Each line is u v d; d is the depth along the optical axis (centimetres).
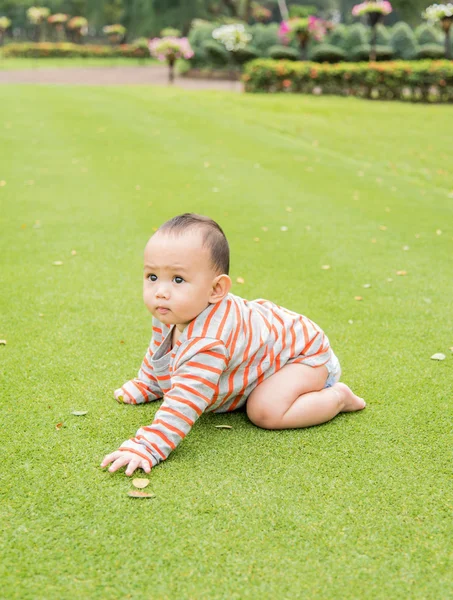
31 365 324
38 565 193
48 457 247
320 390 276
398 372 328
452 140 1257
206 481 234
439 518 218
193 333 243
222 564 196
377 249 556
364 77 1892
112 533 207
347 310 414
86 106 1378
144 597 183
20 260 498
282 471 241
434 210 715
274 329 264
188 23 4306
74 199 699
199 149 1005
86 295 426
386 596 186
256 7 4803
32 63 3741
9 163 876
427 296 444
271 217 650
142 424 272
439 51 2392
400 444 262
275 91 1989
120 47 4341
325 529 211
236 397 266
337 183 832
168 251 233
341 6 5828
